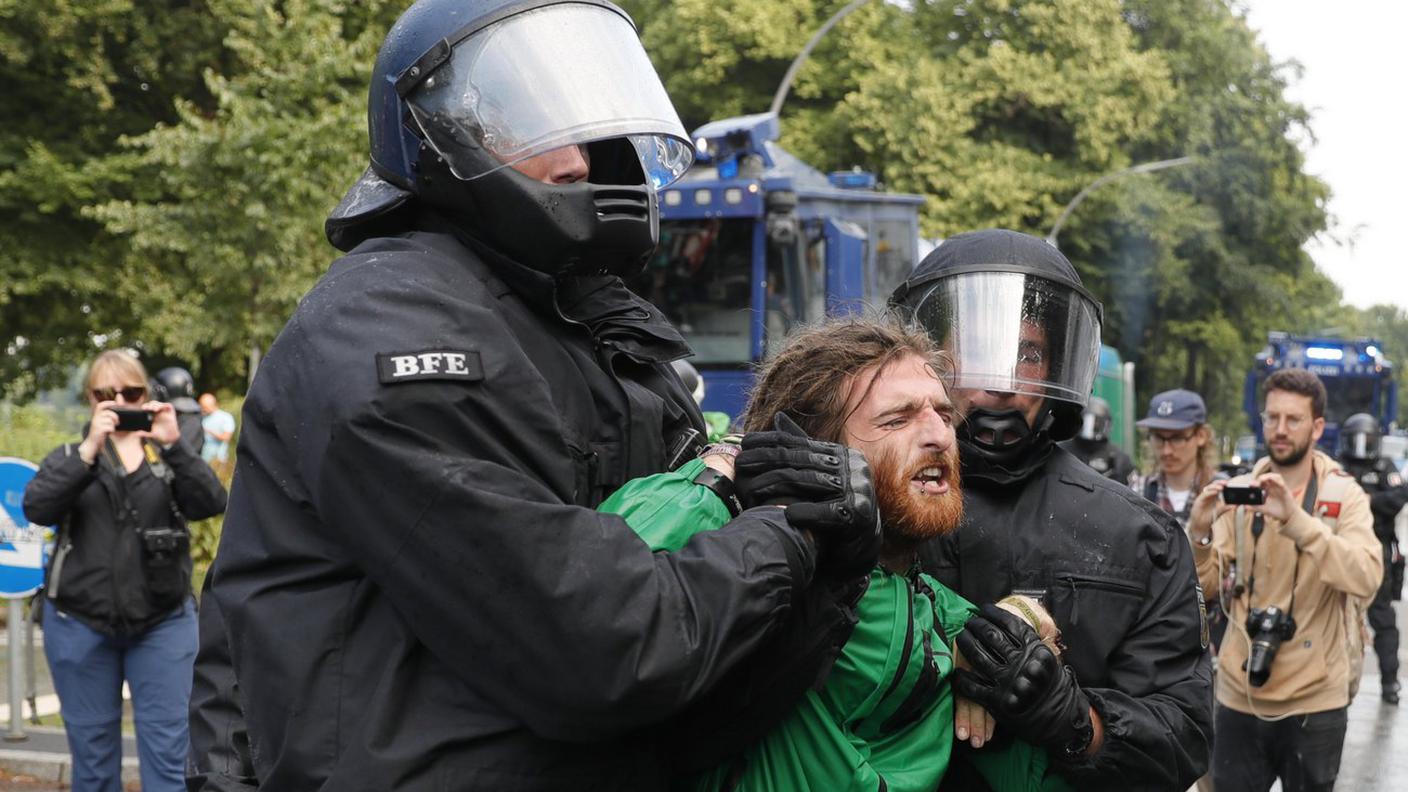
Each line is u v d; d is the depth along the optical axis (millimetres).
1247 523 5727
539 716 2057
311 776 2135
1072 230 34312
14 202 21844
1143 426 8008
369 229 2490
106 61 21484
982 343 2977
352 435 2051
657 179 2688
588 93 2326
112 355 6176
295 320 2201
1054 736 2553
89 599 6027
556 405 2293
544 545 2016
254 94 17047
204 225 16516
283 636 2178
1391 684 11539
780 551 2123
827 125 32906
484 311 2178
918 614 2539
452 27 2334
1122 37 35000
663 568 2078
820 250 14047
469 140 2297
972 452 2941
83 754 6129
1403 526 37375
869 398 2488
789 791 2355
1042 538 2898
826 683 2416
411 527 2035
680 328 13906
